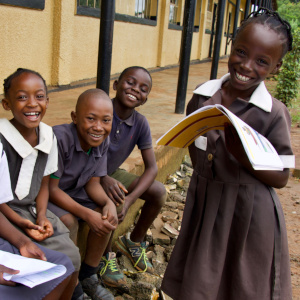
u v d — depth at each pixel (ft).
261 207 5.79
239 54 5.49
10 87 5.60
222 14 21.15
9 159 5.72
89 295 6.98
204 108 5.15
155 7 31.78
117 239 8.95
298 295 8.63
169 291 6.27
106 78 9.32
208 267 5.80
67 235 5.95
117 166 8.15
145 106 18.33
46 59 18.42
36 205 6.02
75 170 6.64
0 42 15.24
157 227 10.12
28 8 16.40
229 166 5.79
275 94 32.55
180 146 6.09
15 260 4.76
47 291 4.91
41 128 5.99
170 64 38.70
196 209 6.16
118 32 25.90
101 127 6.28
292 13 126.93
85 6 21.09
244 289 5.79
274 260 5.86
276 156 5.30
